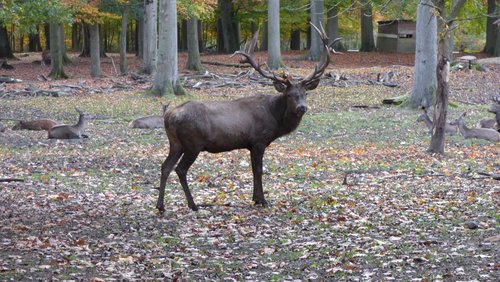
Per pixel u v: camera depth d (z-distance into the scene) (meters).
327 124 23.27
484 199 11.91
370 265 8.19
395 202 11.89
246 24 64.88
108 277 7.78
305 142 19.89
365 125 23.02
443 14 17.12
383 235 9.65
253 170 11.67
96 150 18.42
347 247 9.01
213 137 11.19
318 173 15.07
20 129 22.38
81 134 20.61
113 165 16.14
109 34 78.25
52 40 40.00
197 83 34.41
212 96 31.45
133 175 15.03
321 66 11.98
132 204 12.07
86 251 8.92
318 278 7.74
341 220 10.62
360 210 11.29
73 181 14.30
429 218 10.59
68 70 45.28
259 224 10.45
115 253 8.85
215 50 60.38
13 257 8.56
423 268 7.96
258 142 11.52
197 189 13.45
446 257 8.38
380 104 28.27
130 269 8.13
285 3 52.06
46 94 32.38
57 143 19.66
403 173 14.88
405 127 22.50
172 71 31.28
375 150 18.30
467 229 9.84
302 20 53.50
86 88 34.16
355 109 27.16
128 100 30.28
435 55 26.27
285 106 11.54
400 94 30.91
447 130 20.84
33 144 19.47
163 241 9.48
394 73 37.19
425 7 25.91
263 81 35.53
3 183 14.01
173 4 30.94
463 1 17.20
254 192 11.75
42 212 11.38
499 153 17.53
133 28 74.94
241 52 11.74
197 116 11.05
